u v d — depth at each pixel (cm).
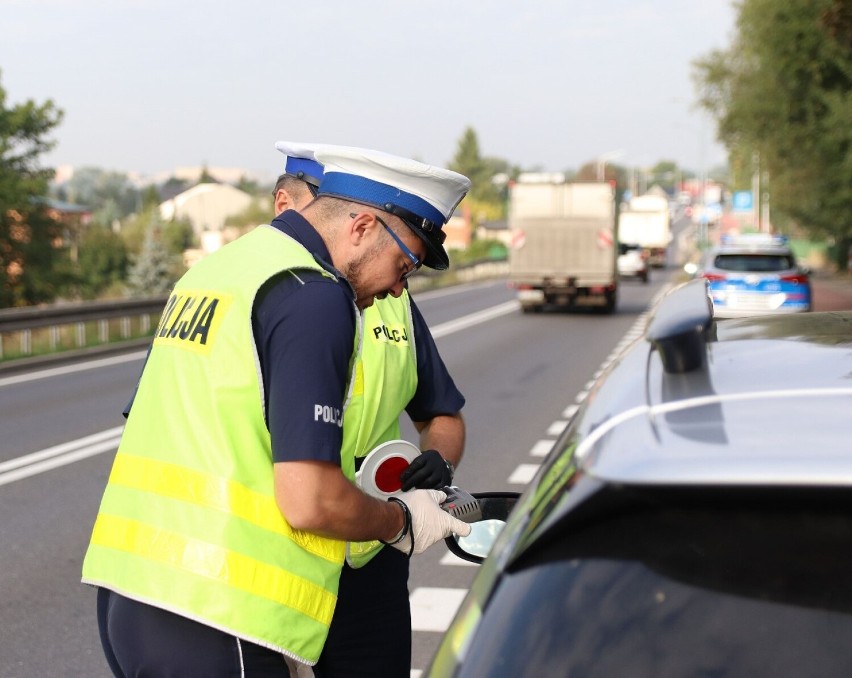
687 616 138
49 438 1111
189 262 7775
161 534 226
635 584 141
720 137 3969
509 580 150
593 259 2931
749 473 133
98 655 516
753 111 3538
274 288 228
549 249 2945
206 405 227
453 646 153
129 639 231
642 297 3859
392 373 265
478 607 153
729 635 136
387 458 252
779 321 221
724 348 190
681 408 155
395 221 242
